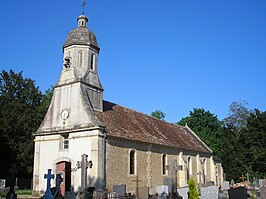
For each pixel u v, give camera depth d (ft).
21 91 157.48
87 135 79.46
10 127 115.24
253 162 155.94
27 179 113.91
